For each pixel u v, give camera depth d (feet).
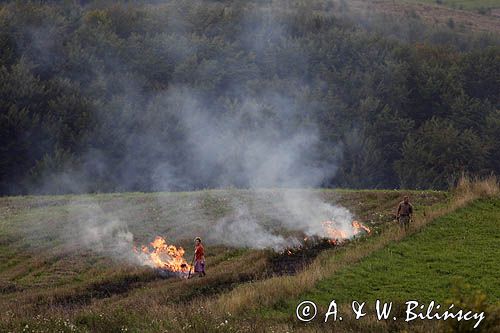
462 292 144.46
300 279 152.66
